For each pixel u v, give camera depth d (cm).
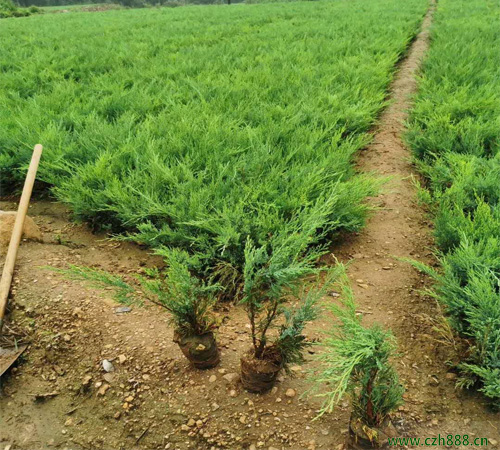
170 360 293
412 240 439
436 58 1048
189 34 1576
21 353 310
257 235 363
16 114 681
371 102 776
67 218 493
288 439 245
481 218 387
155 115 712
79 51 1180
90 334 318
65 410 274
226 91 782
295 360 259
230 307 349
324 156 524
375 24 1633
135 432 256
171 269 268
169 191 444
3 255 400
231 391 270
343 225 411
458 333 302
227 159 516
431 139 597
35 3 7188
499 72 912
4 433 263
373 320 330
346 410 259
